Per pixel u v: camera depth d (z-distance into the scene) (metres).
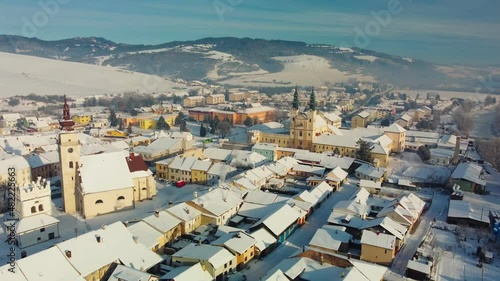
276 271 72.50
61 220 109.94
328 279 72.38
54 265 69.81
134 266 76.12
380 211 111.00
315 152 182.62
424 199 129.50
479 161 180.12
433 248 93.56
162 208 109.62
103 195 113.88
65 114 113.69
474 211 114.62
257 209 111.38
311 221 110.44
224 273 78.69
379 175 145.12
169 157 171.88
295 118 188.25
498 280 80.75
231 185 122.38
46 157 152.88
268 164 151.25
